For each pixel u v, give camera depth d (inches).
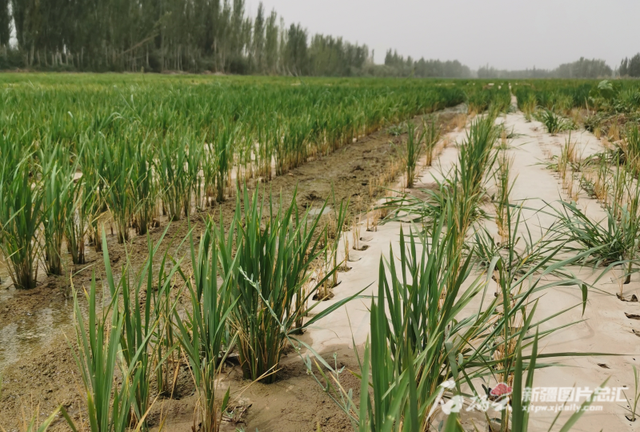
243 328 99.6
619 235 152.3
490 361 87.7
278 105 450.9
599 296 131.0
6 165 158.4
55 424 87.6
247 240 96.6
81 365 77.8
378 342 63.9
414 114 628.1
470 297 87.5
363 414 59.4
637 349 106.6
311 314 127.7
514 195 234.4
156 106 370.0
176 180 204.7
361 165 321.7
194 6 2800.2
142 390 82.2
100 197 186.5
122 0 2349.9
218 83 912.3
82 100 426.6
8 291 143.8
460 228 149.6
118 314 81.7
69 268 159.6
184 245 179.2
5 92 459.2
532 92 842.2
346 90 780.0
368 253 167.3
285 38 3644.2
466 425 84.0
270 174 285.1
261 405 93.1
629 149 277.4
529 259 145.9
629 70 6195.9
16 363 107.6
